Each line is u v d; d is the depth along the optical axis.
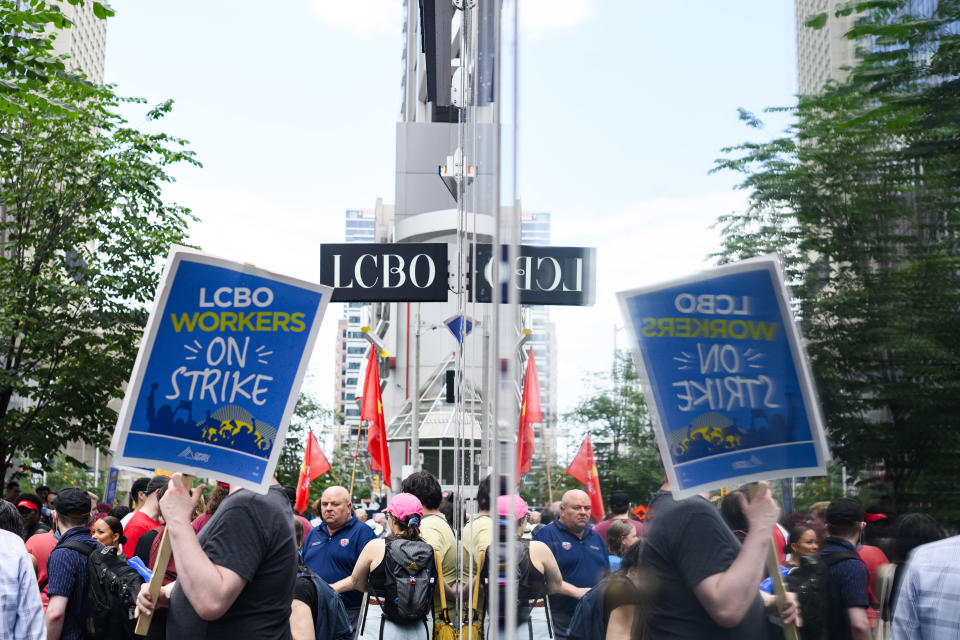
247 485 3.49
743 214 1.58
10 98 11.48
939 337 1.52
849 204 1.55
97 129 23.56
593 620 1.81
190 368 3.57
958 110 1.51
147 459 3.49
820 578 1.66
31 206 22.22
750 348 1.65
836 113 1.56
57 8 11.00
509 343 1.71
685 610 1.76
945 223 1.51
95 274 22.61
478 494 5.62
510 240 1.72
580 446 1.71
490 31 3.08
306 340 3.62
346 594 7.21
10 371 21.39
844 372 1.60
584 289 1.68
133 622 5.59
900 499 1.59
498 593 1.77
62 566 5.59
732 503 1.72
